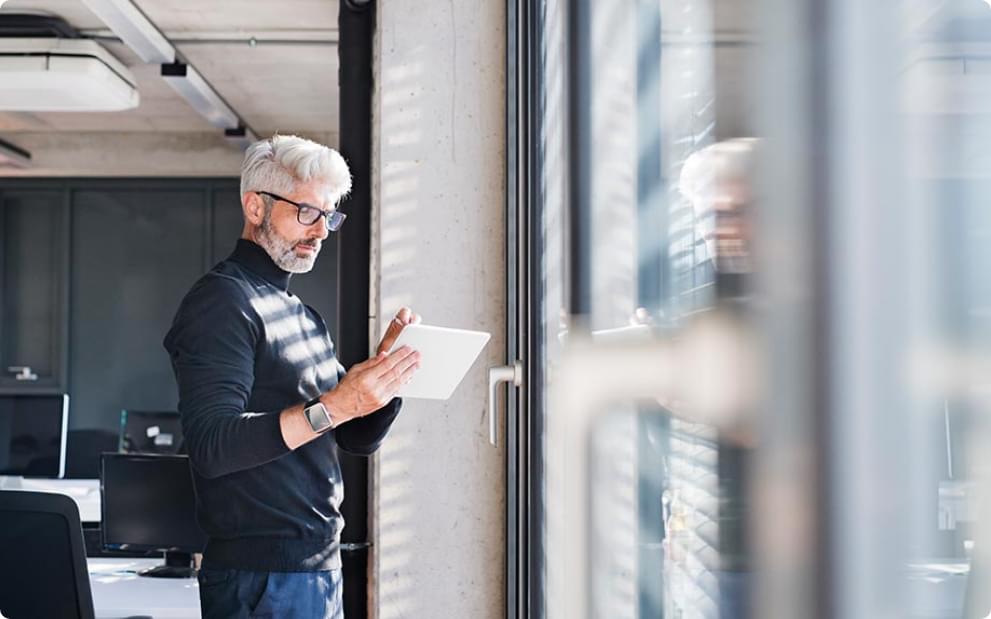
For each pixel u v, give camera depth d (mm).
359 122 3529
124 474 3490
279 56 6125
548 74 2090
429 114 3154
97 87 5418
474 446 3104
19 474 5105
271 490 2170
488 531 3092
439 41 3160
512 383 2926
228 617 2143
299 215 2303
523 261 2361
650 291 896
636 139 949
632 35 991
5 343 8117
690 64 773
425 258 3133
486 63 3162
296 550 2178
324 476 2250
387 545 3088
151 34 5434
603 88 984
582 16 768
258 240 2332
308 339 2326
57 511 2527
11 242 8203
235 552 2160
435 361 2119
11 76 5242
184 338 2133
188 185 8266
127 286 8242
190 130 8078
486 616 3084
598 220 780
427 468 3096
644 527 856
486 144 3154
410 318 2277
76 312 8211
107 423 8164
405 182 3145
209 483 2178
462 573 3086
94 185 8242
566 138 776
